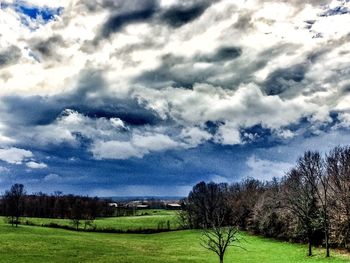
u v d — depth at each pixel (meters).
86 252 79.75
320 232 90.94
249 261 70.50
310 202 87.00
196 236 120.88
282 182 124.88
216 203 148.62
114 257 74.44
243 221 140.50
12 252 74.88
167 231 147.75
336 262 65.31
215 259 74.38
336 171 89.94
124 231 147.75
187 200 167.38
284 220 105.00
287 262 67.25
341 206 83.00
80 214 186.38
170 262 70.19
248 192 152.12
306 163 91.06
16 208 147.12
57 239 99.56
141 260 71.81
